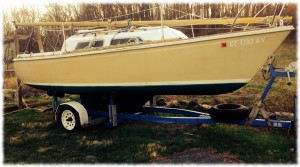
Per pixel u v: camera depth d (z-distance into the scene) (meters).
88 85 6.45
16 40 8.04
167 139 5.53
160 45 5.49
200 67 5.30
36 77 7.35
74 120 6.24
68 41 6.91
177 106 7.88
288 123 4.88
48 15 12.29
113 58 5.96
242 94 8.86
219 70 5.21
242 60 5.04
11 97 10.30
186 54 5.33
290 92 8.30
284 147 4.77
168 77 5.58
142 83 5.82
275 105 7.17
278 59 12.22
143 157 4.73
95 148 5.24
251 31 4.89
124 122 6.82
